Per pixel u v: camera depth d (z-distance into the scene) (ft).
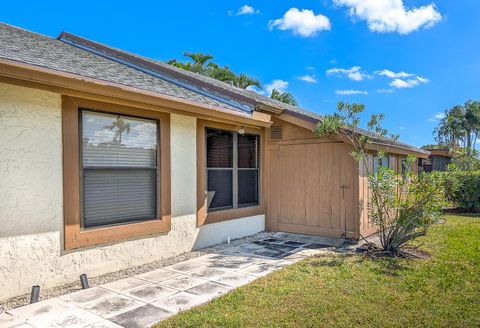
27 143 14.37
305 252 21.58
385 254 20.45
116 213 17.87
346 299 13.61
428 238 24.63
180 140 21.30
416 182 20.67
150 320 11.87
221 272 17.43
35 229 14.56
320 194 26.43
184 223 21.45
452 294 14.15
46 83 13.71
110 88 15.60
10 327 11.34
